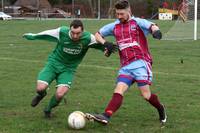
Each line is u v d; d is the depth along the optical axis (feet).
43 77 41.37
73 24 39.32
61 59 41.60
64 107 47.34
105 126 39.47
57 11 432.66
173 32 166.40
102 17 443.32
